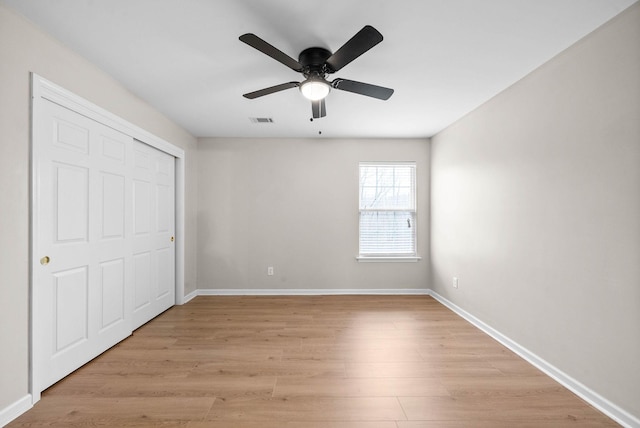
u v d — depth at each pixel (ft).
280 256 14.06
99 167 7.82
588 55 6.06
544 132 7.20
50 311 6.35
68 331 6.86
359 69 7.63
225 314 11.26
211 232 13.96
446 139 12.42
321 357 7.82
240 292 13.96
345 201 14.11
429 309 11.87
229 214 13.98
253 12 5.52
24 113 5.63
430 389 6.38
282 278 14.07
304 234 14.08
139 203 9.80
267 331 9.61
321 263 14.10
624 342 5.37
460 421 5.40
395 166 14.34
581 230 6.19
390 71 7.72
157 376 6.87
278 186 14.03
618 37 5.47
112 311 8.41
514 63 7.27
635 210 5.21
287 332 9.52
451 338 9.07
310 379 6.76
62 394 6.14
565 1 5.20
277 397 6.09
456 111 10.54
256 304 12.53
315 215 14.10
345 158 14.11
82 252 7.27
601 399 5.72
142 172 9.95
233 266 13.99
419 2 5.27
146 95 9.32
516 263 8.16
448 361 7.63
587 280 6.06
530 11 5.45
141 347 8.41
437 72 7.75
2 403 5.24
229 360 7.66
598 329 5.83
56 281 6.51
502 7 5.37
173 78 8.20
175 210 12.36
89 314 7.50
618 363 5.46
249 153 14.02
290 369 7.20
